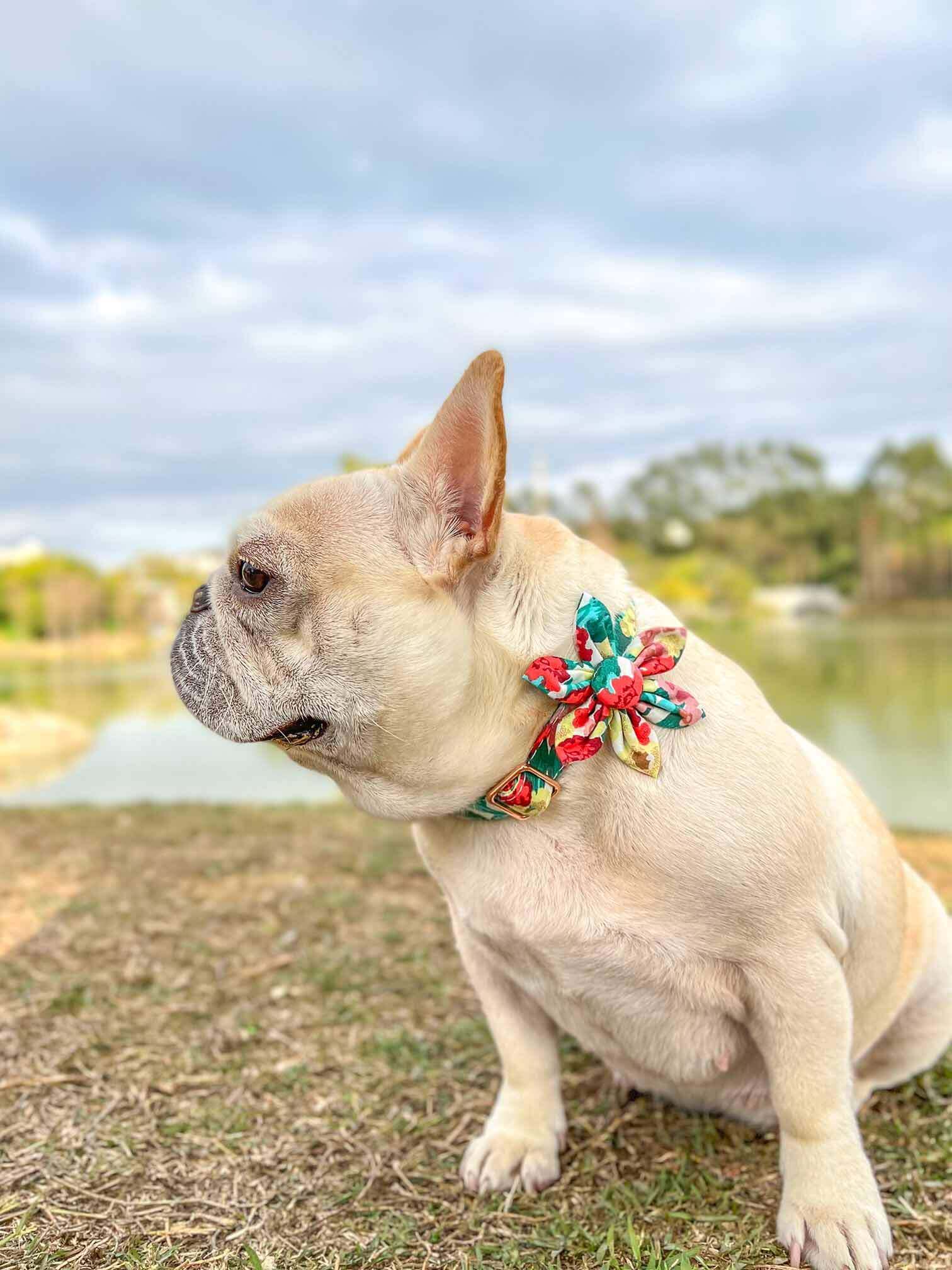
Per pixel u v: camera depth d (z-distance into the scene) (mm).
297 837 1336
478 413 449
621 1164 565
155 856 1231
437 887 1078
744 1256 475
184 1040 720
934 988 615
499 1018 567
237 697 474
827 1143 481
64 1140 591
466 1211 524
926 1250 476
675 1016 502
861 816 580
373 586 458
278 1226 511
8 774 2162
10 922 970
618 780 467
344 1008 771
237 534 487
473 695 464
